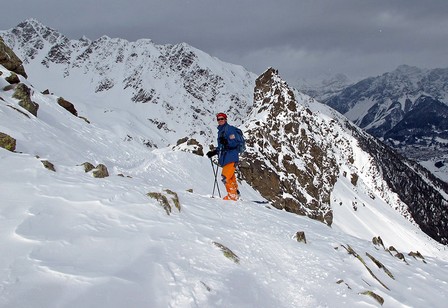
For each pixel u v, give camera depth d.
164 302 4.77
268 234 8.95
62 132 14.61
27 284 4.32
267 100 59.25
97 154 14.64
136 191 8.24
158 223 7.07
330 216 57.81
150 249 5.98
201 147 28.92
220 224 8.55
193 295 5.13
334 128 120.75
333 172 75.38
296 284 6.82
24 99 14.67
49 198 6.66
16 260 4.73
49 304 4.11
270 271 7.00
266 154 46.75
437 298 8.78
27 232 5.40
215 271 6.05
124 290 4.68
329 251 9.00
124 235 6.20
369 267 9.09
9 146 9.27
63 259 5.02
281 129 56.81
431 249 77.12
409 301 7.93
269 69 62.03
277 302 6.02
